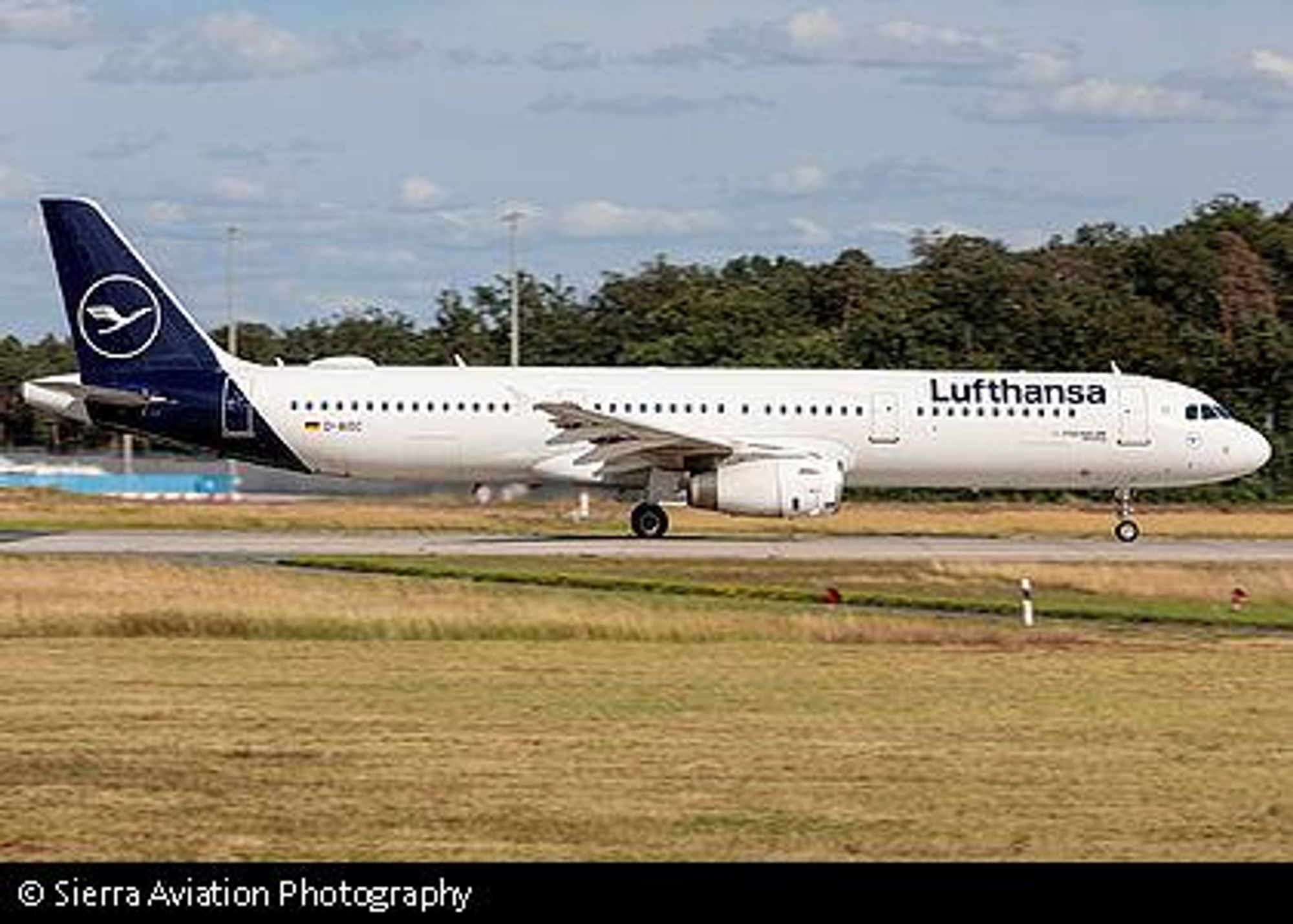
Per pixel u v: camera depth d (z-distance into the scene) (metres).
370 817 61.53
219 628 112.94
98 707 83.44
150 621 112.94
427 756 72.12
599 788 66.44
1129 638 116.38
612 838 59.22
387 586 130.75
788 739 77.12
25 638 110.12
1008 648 110.50
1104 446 187.12
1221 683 95.94
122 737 75.38
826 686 93.62
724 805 64.06
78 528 194.50
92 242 180.75
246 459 184.38
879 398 184.50
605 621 115.44
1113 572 150.00
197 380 180.88
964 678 97.12
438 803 63.75
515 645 110.00
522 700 87.75
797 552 167.88
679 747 74.75
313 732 77.25
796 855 57.56
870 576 147.38
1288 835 60.69
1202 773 70.75
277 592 125.62
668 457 178.38
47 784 65.94
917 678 97.06
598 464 180.38
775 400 183.38
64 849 56.97
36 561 143.88
